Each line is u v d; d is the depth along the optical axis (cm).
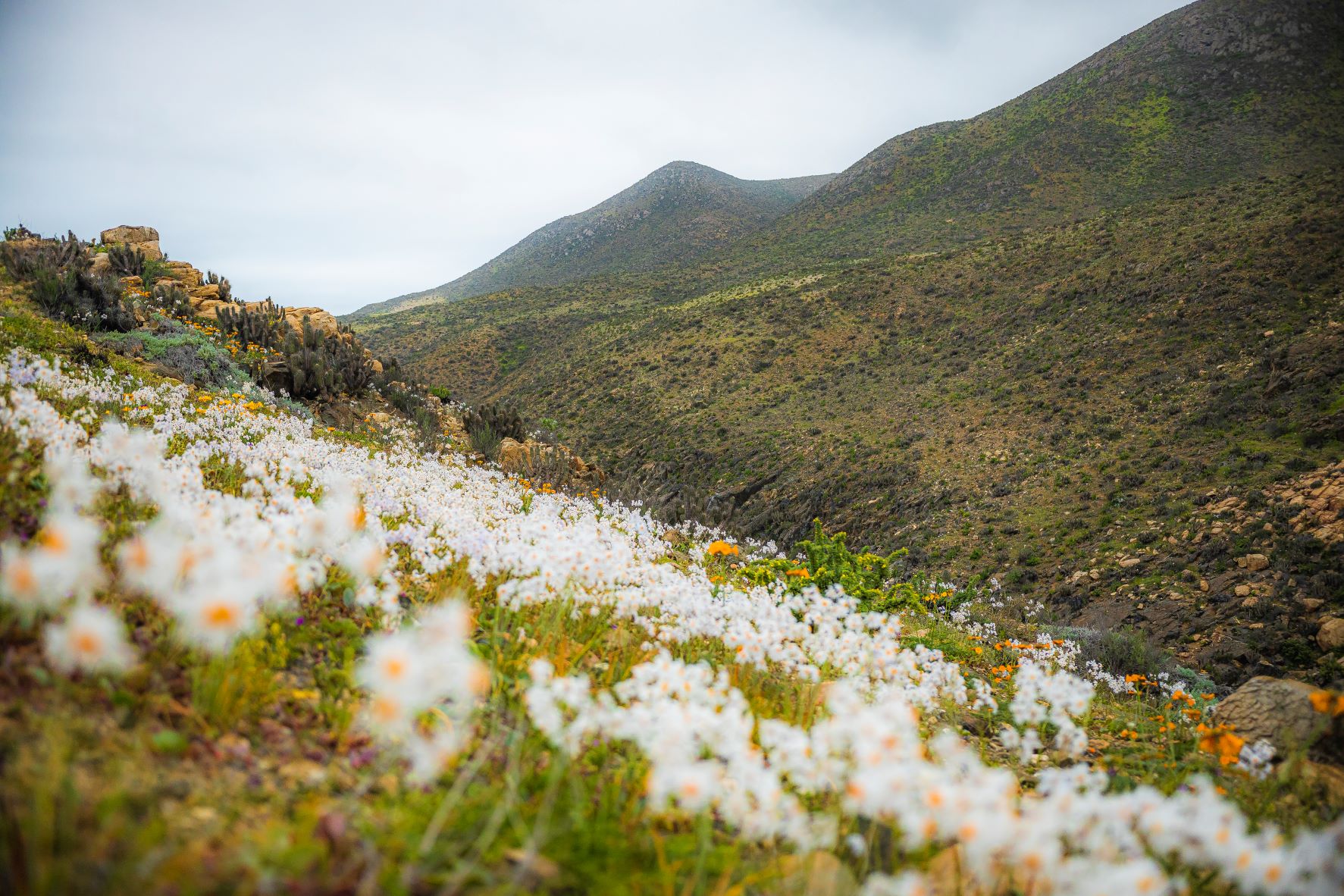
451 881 204
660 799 242
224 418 959
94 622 205
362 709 305
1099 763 499
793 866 266
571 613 466
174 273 2247
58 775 192
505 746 304
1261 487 2641
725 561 1079
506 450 1894
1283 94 15388
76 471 357
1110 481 3366
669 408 7044
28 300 1415
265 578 264
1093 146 15712
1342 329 3669
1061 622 1995
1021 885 272
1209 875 296
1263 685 562
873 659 436
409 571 505
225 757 247
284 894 185
